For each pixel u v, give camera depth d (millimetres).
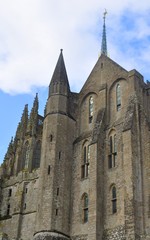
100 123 61344
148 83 64500
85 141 63969
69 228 58281
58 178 60438
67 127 65312
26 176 69625
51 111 65938
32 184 68312
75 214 58938
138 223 49844
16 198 68062
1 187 72750
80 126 66688
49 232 55781
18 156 73875
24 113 79562
